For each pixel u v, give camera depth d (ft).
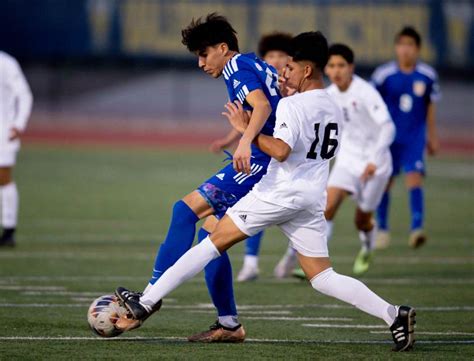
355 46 384.47
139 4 393.91
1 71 135.54
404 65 144.15
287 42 114.73
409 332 71.31
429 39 385.50
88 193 207.82
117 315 73.00
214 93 402.11
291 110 69.77
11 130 134.72
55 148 316.81
